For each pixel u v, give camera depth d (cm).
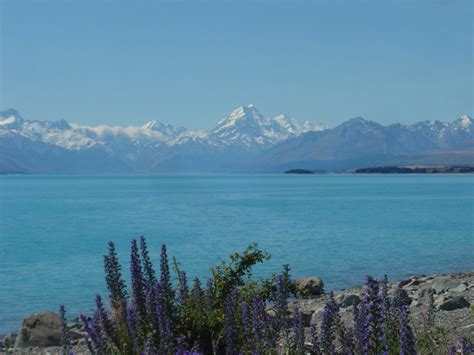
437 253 5088
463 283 2620
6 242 6544
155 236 6925
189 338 1175
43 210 12644
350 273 4016
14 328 2538
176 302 1234
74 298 3259
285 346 956
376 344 747
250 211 11375
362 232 7031
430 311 1148
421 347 1041
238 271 1501
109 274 1134
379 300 752
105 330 1008
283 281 984
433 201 14612
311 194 19738
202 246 5822
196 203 14762
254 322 952
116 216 10594
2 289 3572
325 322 854
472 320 1562
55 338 1936
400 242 5950
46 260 5006
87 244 6281
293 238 6412
